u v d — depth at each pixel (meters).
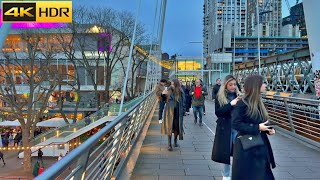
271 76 38.25
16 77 24.64
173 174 5.87
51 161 16.98
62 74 27.83
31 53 22.02
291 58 31.08
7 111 21.91
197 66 51.22
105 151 4.29
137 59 35.09
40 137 17.83
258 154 3.65
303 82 27.67
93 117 17.44
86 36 29.69
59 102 29.72
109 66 30.11
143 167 6.33
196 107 12.40
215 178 5.65
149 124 12.28
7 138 26.64
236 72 51.50
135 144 8.27
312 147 8.12
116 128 5.25
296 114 9.45
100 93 35.19
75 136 17.19
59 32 24.36
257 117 3.71
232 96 5.25
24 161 17.28
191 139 9.35
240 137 3.79
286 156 7.27
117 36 30.52
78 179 2.97
